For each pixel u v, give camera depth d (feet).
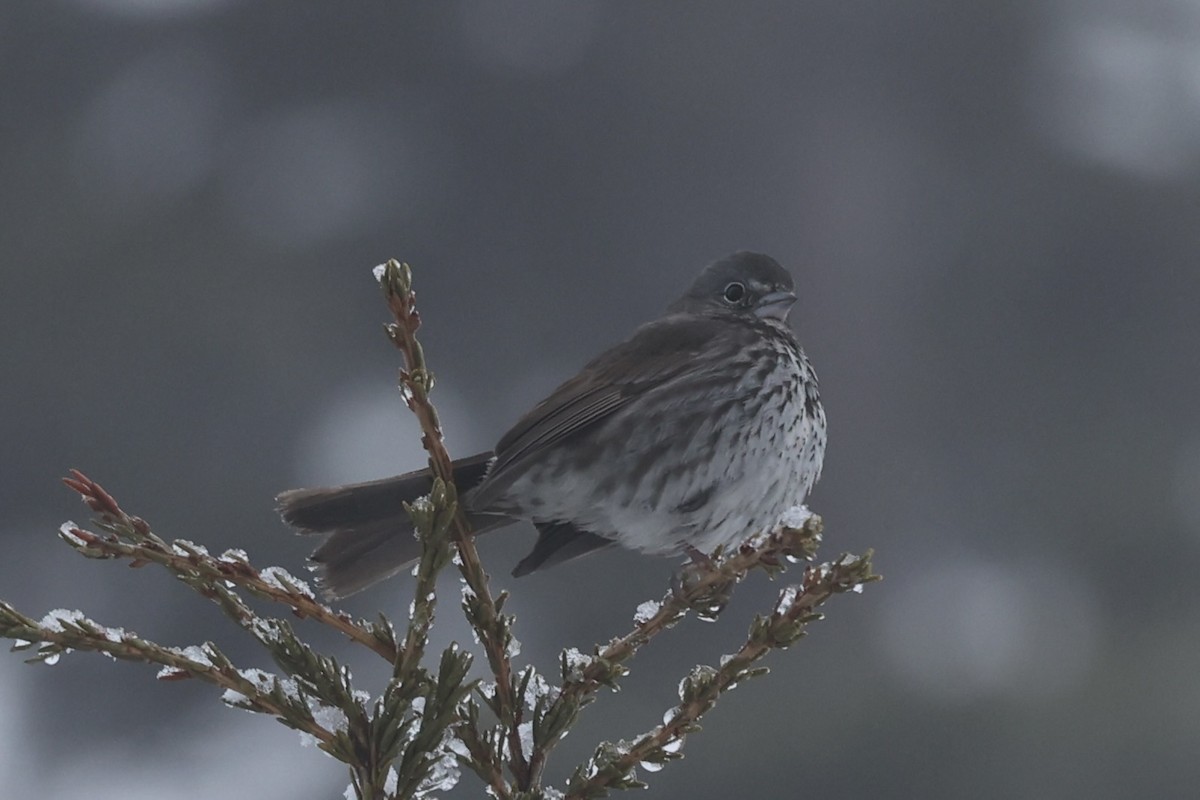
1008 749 41.55
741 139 88.94
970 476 76.79
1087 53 89.92
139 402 75.31
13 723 70.33
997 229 85.56
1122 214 84.94
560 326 85.92
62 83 86.63
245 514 73.77
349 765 12.12
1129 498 68.18
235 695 12.07
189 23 90.07
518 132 88.33
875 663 50.75
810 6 88.28
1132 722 42.50
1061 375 81.56
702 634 57.11
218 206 82.38
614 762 12.54
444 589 60.90
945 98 88.58
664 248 88.12
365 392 79.10
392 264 12.83
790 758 41.39
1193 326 82.74
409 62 90.17
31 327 75.87
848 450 78.38
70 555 71.77
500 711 12.71
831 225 87.56
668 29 89.04
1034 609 61.72
